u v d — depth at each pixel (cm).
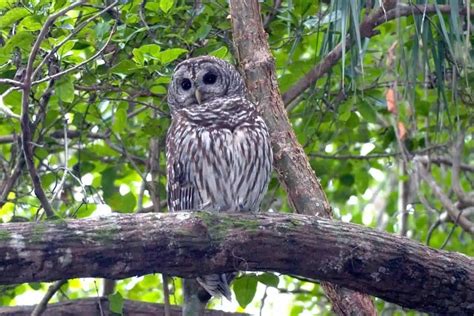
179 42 1142
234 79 1098
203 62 1098
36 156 1234
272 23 1202
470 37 1145
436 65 1075
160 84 1165
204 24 1108
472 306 868
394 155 1394
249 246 816
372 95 1309
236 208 1054
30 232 767
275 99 1032
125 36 1070
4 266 757
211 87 1084
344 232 842
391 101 1305
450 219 1468
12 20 990
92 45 1073
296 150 1011
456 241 1688
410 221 1709
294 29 1226
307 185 993
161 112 1206
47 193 1235
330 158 1414
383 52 1418
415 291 859
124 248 784
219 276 1011
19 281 770
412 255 848
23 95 812
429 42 1061
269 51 1048
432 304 870
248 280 1140
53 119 1234
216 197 1043
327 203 988
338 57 1162
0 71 1052
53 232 771
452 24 993
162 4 1057
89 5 1029
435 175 1817
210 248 807
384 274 845
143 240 789
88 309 1155
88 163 1342
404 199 1587
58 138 1333
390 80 1331
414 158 1429
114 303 1052
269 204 1301
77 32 973
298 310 1631
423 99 1322
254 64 1036
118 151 1294
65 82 1030
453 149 1364
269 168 1023
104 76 1088
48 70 1031
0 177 1400
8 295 1319
